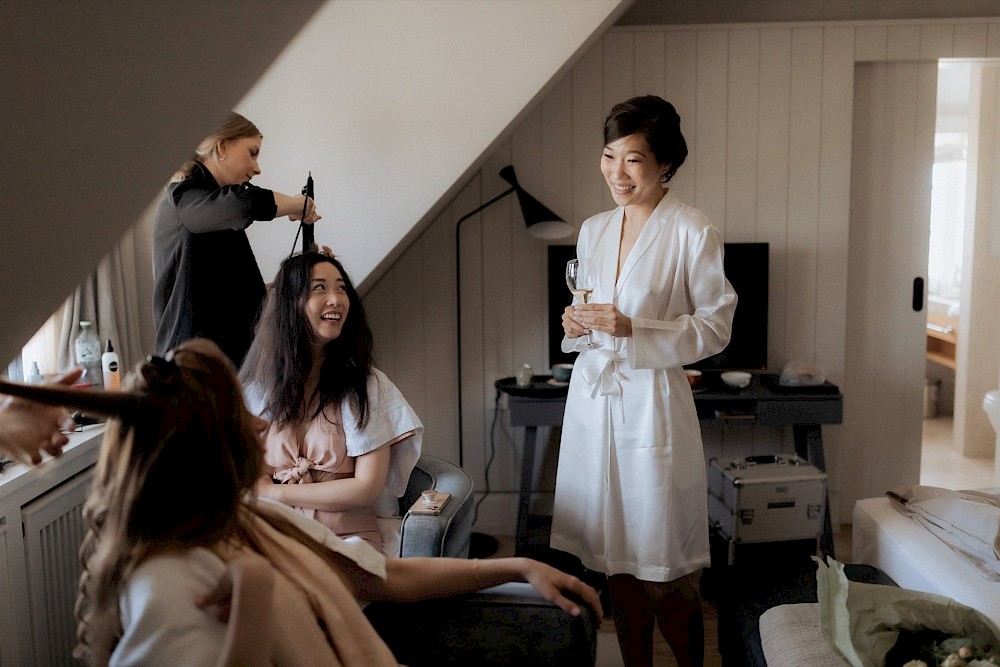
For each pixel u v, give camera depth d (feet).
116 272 9.05
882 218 12.57
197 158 7.34
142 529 3.37
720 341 7.02
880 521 7.54
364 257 9.25
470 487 7.16
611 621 9.42
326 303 6.63
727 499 9.84
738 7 12.33
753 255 12.00
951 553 6.76
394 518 7.38
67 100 3.00
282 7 3.30
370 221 9.20
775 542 9.75
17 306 3.45
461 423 12.78
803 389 11.33
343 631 3.98
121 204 3.45
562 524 7.72
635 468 7.23
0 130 2.95
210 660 3.33
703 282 7.13
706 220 7.21
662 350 6.92
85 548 3.55
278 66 9.03
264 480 6.75
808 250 12.28
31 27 2.78
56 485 7.24
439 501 6.68
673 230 7.24
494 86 8.94
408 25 8.95
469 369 12.75
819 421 11.14
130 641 3.33
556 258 12.17
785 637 5.83
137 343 9.40
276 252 9.28
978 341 15.70
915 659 5.23
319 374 6.84
